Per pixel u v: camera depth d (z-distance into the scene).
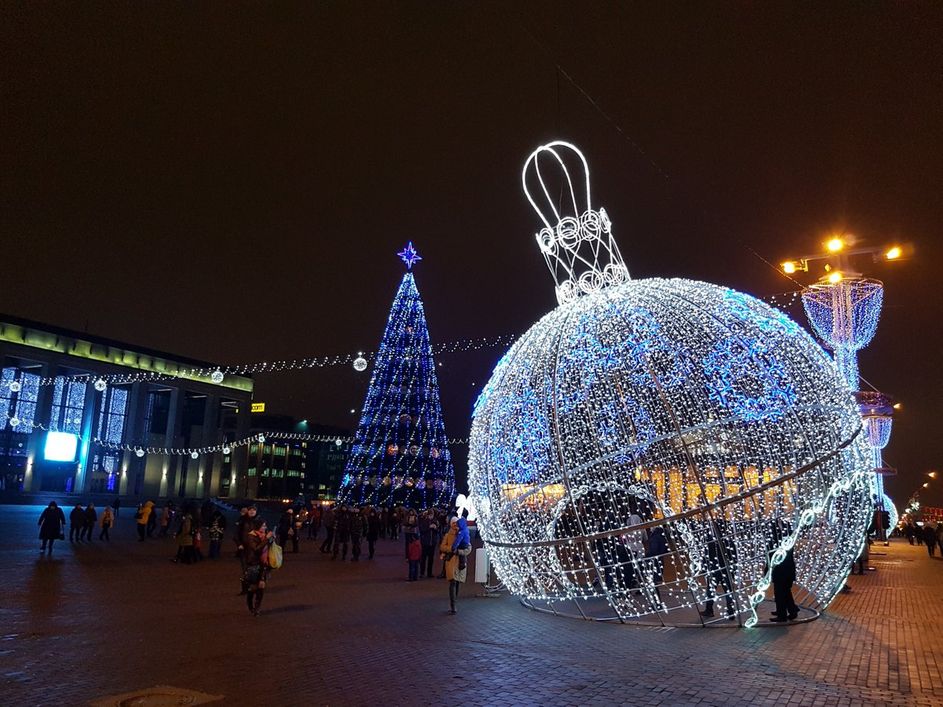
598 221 11.84
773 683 7.05
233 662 7.80
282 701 6.36
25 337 69.31
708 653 8.43
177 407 82.88
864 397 24.17
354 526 22.05
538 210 12.14
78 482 71.38
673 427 10.07
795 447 10.21
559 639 9.30
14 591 12.76
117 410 78.19
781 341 10.71
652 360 10.23
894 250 23.20
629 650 8.61
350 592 14.07
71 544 23.59
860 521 11.10
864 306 24.42
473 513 12.65
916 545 36.22
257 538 11.21
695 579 10.33
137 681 6.99
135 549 22.97
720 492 9.96
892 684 7.02
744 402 10.05
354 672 7.43
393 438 44.59
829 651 8.52
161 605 11.77
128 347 78.88
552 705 6.32
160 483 80.31
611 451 10.43
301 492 126.88
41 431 68.56
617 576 12.06
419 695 6.60
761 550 10.12
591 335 10.80
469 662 7.93
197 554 19.94
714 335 10.36
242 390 91.81
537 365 11.29
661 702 6.41
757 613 11.09
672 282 11.52
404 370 45.59
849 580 17.09
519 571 11.80
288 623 10.33
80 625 9.80
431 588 14.88
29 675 7.16
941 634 9.60
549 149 12.12
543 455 10.91
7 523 33.81
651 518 11.87
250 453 119.19
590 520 10.91
